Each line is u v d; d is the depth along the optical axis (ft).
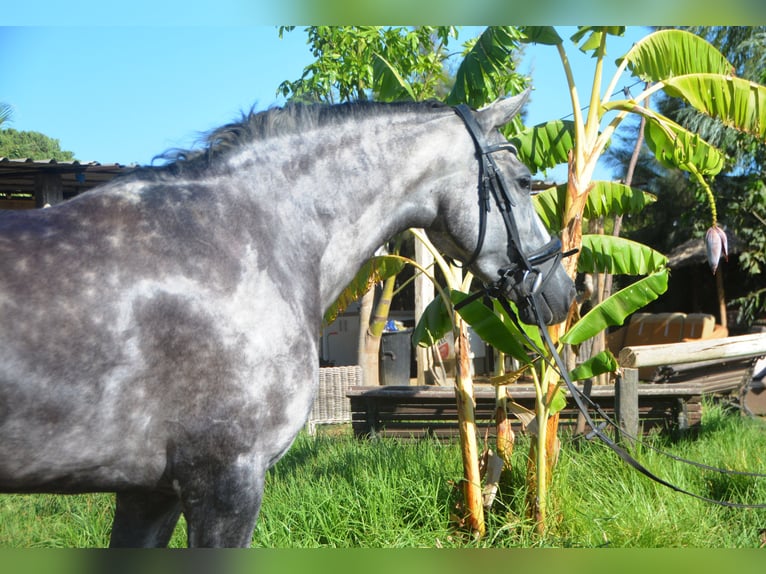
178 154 8.80
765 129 15.53
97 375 7.36
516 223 10.02
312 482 15.81
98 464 7.59
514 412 14.90
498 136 10.27
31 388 7.06
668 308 62.59
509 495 15.15
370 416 21.93
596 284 33.78
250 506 8.06
